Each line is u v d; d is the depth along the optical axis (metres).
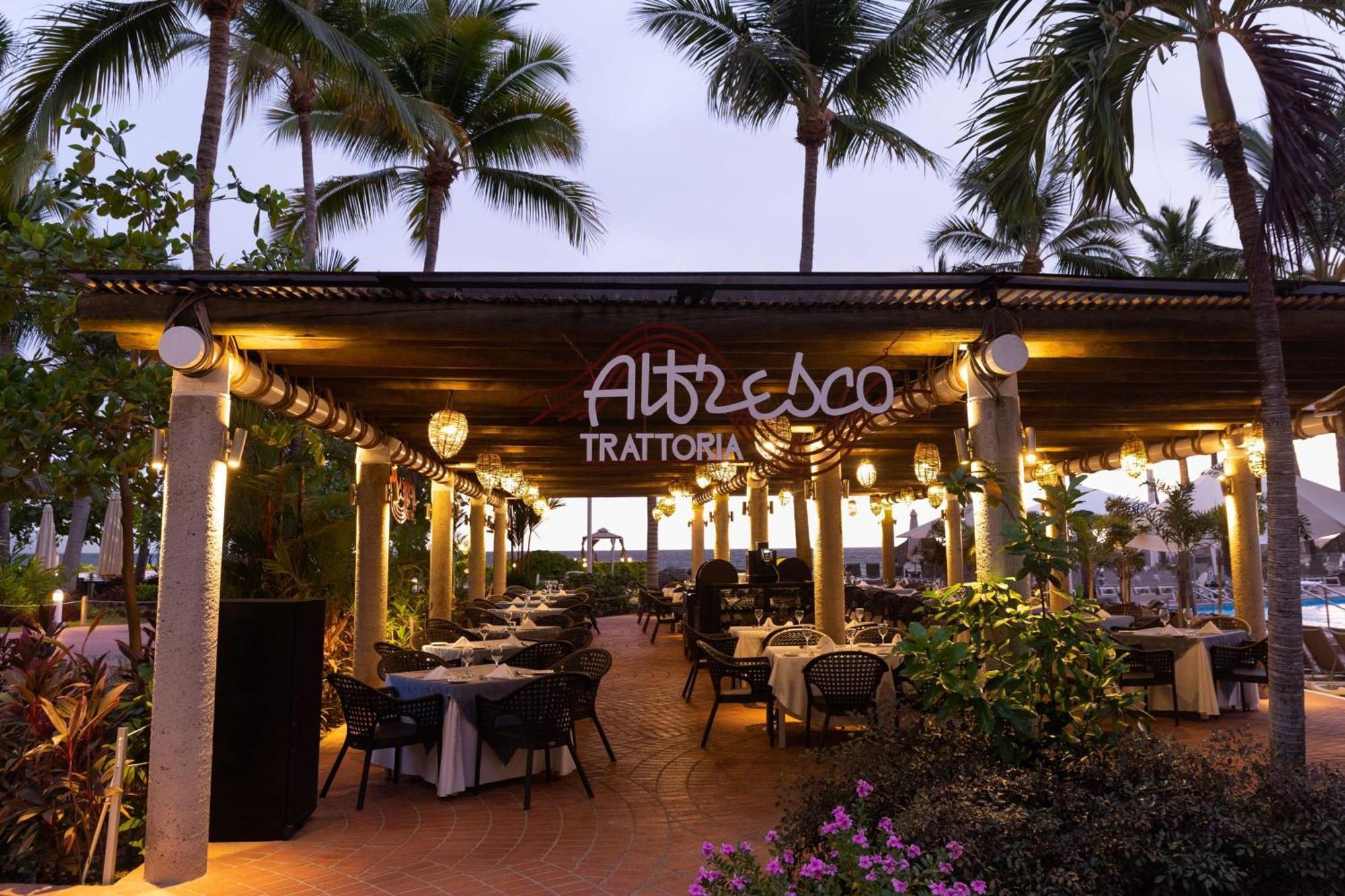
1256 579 9.09
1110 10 4.43
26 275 5.98
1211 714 7.82
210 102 8.81
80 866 4.39
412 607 12.40
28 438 5.44
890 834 2.79
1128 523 14.46
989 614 4.20
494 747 5.77
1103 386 6.80
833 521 9.40
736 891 2.61
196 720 4.37
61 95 8.88
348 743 5.66
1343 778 3.75
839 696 6.59
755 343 5.06
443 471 11.30
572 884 4.13
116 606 22.97
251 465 8.73
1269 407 4.24
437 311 4.70
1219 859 3.23
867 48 10.37
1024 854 3.20
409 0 13.05
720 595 11.09
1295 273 4.49
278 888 4.17
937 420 8.37
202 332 4.43
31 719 4.59
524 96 15.75
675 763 6.58
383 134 14.89
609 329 4.79
